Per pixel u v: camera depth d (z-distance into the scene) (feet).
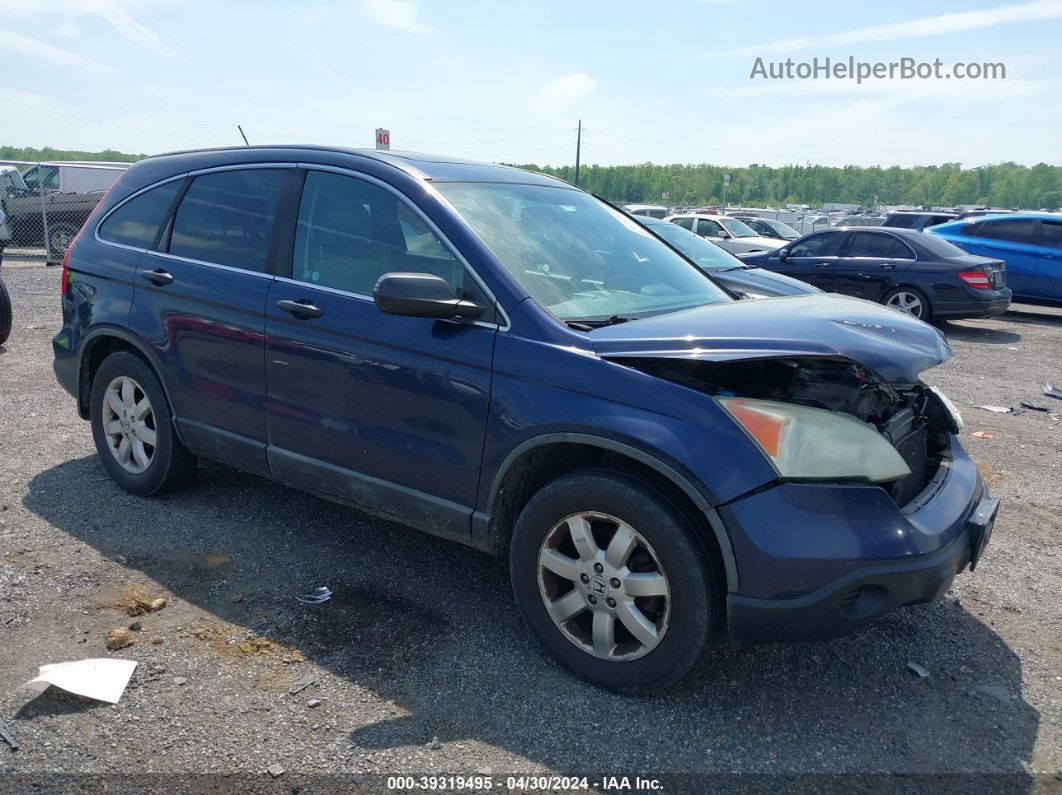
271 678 9.69
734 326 9.42
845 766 8.61
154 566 12.28
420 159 12.38
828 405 9.55
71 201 57.41
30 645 10.11
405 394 10.68
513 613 11.41
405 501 10.96
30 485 15.17
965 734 9.23
